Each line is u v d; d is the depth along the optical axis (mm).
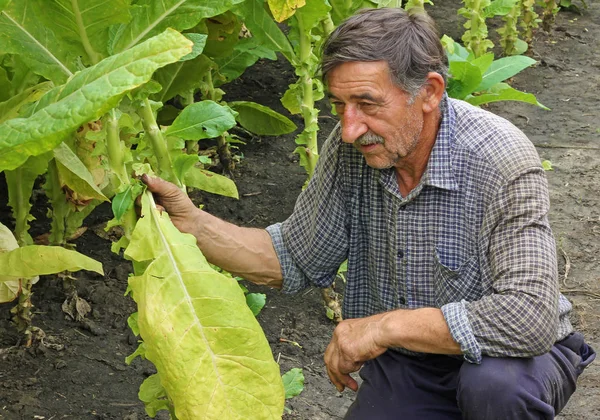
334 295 3322
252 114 3688
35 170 2693
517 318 1953
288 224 2389
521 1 6020
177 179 2143
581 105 5492
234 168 4445
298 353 3170
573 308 3525
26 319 3041
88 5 1852
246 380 1826
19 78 2553
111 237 3801
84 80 1584
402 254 2166
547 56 6281
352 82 1886
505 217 2002
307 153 3139
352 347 2092
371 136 1959
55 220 3062
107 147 1933
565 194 4445
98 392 2861
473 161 2039
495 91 4211
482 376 2002
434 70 1948
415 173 2111
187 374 1774
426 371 2256
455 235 2090
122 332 3197
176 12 2018
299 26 2871
